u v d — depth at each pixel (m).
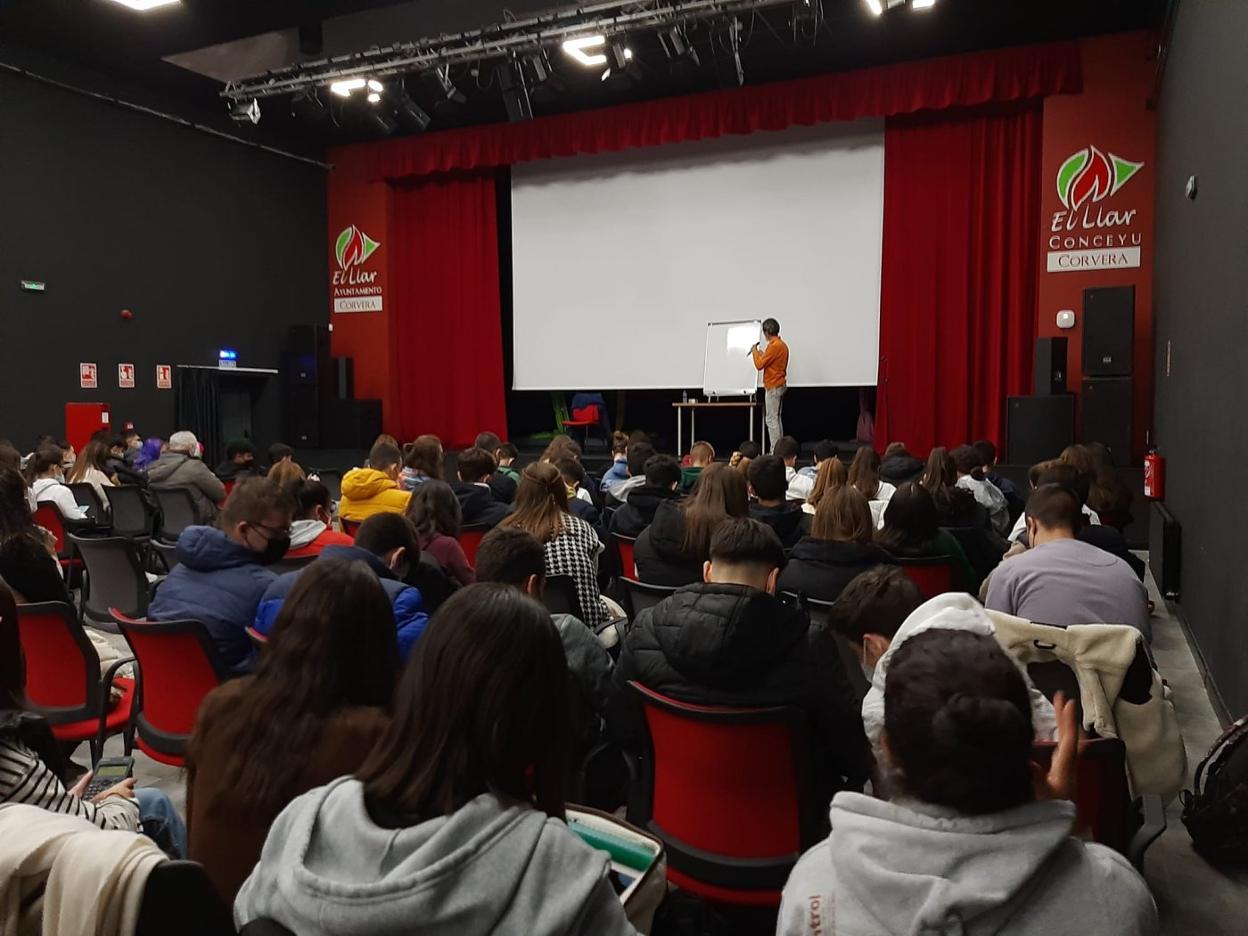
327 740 1.26
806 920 0.87
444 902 0.78
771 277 9.68
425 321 11.40
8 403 8.35
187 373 10.00
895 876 0.81
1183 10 5.43
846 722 1.71
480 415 11.17
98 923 0.86
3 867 0.89
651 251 10.20
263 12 7.52
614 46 7.64
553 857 0.84
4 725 1.23
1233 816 2.32
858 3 7.61
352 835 0.84
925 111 8.96
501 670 0.90
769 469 3.62
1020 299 8.77
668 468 4.02
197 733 1.33
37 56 8.52
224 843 1.26
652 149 10.14
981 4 7.66
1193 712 3.59
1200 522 4.25
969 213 8.91
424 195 11.30
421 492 3.19
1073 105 8.16
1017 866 0.80
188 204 10.05
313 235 11.58
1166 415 6.14
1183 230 5.29
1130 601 2.35
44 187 8.62
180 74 9.24
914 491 3.03
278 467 4.12
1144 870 2.39
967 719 0.82
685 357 10.07
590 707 2.11
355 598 1.34
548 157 10.21
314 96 8.80
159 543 4.00
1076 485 3.93
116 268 9.31
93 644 2.62
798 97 9.09
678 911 2.02
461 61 8.22
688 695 1.73
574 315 10.62
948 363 9.09
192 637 2.22
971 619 1.52
